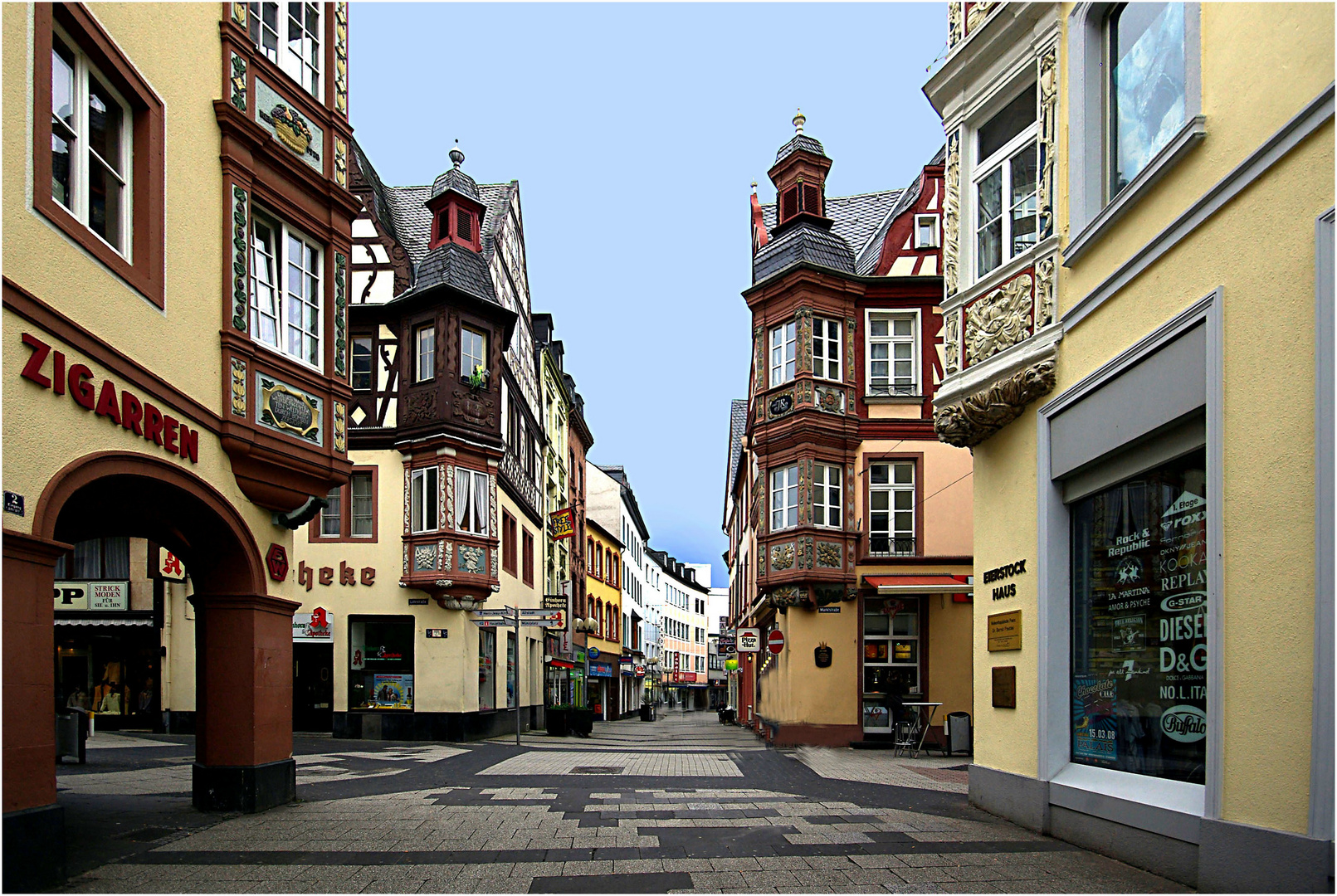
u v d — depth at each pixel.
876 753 17.12
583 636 39.91
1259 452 5.38
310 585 20.84
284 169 9.67
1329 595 4.80
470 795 9.99
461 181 22.36
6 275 5.61
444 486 20.61
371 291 21.84
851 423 19.83
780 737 18.92
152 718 22.02
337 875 6.07
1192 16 6.27
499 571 22.33
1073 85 8.04
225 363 8.66
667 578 78.25
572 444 40.41
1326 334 4.90
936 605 19.22
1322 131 5.03
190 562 8.96
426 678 20.39
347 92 10.98
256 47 9.32
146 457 7.26
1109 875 6.12
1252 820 5.28
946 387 9.80
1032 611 8.44
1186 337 6.23
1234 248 5.73
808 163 20.94
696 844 7.14
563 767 13.37
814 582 19.09
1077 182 7.95
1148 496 6.95
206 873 6.13
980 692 9.48
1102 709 7.52
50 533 5.92
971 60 9.74
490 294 22.30
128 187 7.43
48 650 5.79
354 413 21.36
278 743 9.30
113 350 6.77
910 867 6.33
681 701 87.06
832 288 20.05
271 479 9.23
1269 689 5.21
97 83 7.15
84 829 7.77
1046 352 8.27
